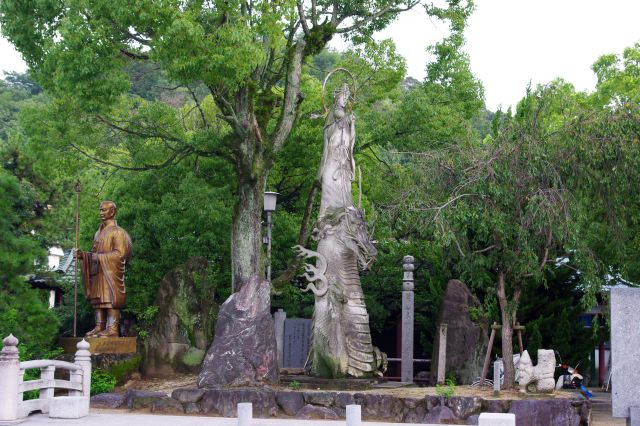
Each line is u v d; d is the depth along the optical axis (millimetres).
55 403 15773
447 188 18625
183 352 22844
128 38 22703
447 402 16422
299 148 27031
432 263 27797
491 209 17781
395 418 16656
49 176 25422
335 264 20422
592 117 18734
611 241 20891
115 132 25984
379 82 27234
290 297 29453
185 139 26422
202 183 27297
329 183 21125
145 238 27703
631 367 12648
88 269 21594
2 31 23188
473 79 28641
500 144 18234
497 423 12516
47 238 34906
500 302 18625
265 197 24250
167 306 23219
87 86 20969
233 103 24656
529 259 17547
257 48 20594
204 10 21406
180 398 17453
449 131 26109
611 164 18516
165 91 48906
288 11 21438
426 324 28500
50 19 22922
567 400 16250
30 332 20844
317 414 16844
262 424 15266
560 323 24422
